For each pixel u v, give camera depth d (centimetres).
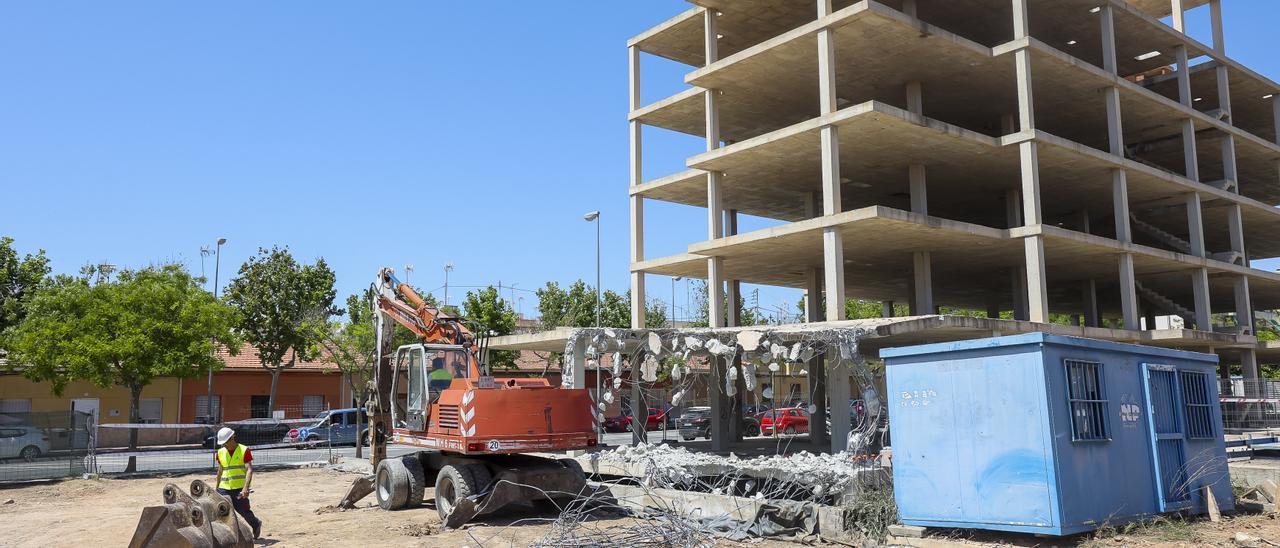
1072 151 3192
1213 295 4838
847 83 3391
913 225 2914
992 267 3984
